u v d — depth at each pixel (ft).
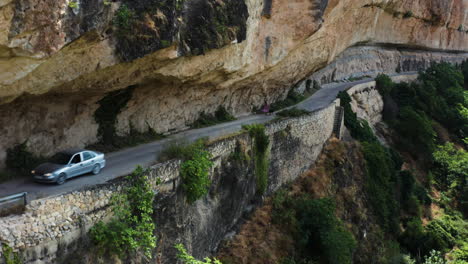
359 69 151.23
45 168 37.83
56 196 29.96
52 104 42.80
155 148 53.11
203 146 48.60
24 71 31.42
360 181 90.99
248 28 58.29
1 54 28.91
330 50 95.04
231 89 73.15
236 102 79.66
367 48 156.97
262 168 63.41
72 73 36.68
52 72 34.81
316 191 75.92
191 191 44.32
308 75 99.25
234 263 51.11
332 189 81.20
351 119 107.04
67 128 46.26
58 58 33.83
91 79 41.14
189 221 45.01
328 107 93.66
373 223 86.53
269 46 67.92
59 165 38.22
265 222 60.75
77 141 48.06
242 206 59.06
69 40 32.53
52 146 44.73
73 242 30.71
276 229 61.52
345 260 61.93
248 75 66.80
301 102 103.81
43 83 35.14
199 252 47.37
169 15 41.81
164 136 60.39
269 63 70.08
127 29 38.29
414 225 90.48
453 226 93.76
